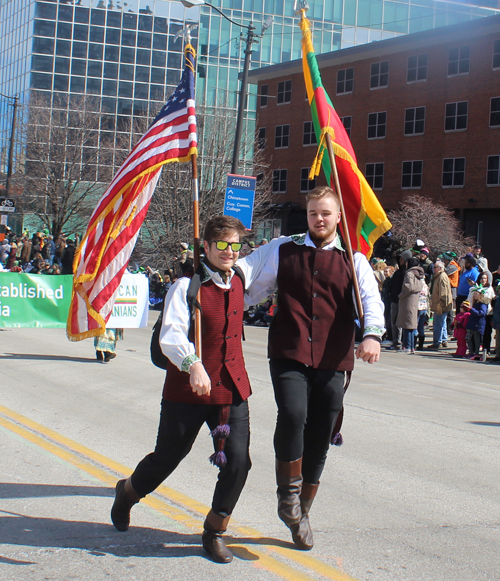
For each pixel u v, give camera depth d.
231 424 3.74
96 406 7.69
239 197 15.41
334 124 4.57
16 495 4.77
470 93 39.75
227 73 57.84
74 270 4.98
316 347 3.79
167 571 3.61
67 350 11.86
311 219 3.90
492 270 39.00
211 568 3.65
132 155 4.89
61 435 6.40
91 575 3.54
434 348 14.70
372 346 3.65
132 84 60.56
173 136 4.80
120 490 4.05
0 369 9.86
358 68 45.12
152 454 3.94
